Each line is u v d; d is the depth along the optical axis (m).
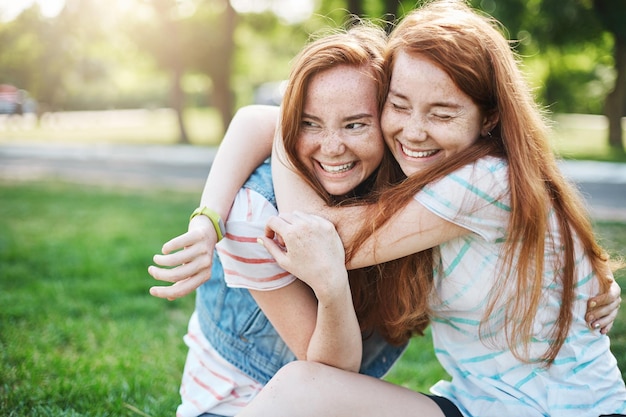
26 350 3.00
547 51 15.70
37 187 9.43
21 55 23.00
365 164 1.68
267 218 1.71
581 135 21.06
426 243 1.62
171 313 3.83
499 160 1.61
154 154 15.57
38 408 2.43
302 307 1.72
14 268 4.62
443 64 1.52
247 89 35.81
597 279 1.74
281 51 27.98
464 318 1.72
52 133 23.66
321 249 1.57
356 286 1.82
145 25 18.92
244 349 1.86
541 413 1.62
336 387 1.59
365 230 1.61
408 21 1.64
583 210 1.72
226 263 1.73
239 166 1.81
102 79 28.30
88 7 18.97
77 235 5.88
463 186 1.57
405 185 1.61
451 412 1.69
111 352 3.13
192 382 1.91
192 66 19.69
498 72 1.57
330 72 1.59
